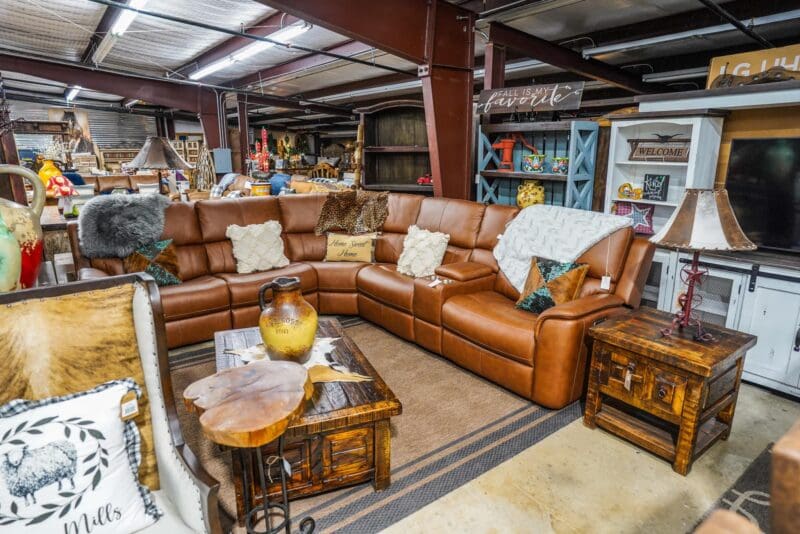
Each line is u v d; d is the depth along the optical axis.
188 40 5.67
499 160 4.30
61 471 1.05
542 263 2.80
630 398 2.08
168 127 13.55
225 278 3.37
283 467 1.33
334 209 4.03
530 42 4.52
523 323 2.50
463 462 2.03
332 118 14.78
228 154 8.56
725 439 2.17
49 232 3.53
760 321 2.57
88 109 12.34
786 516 0.48
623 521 1.70
